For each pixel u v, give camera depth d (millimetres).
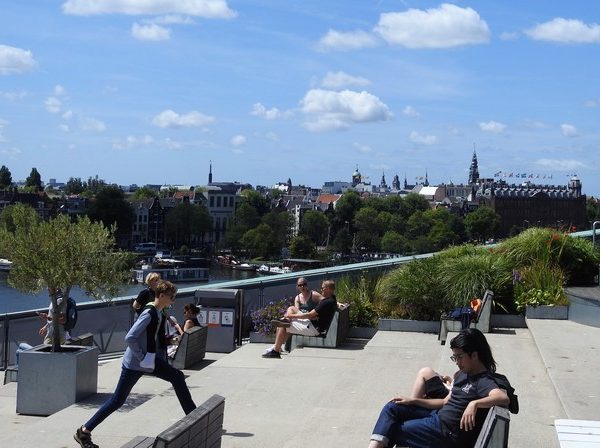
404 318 17125
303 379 12594
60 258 11906
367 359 13531
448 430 7000
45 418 11070
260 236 195250
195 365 14773
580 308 15773
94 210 185625
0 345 15641
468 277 16953
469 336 7047
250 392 11680
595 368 11383
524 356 13078
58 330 12016
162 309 9742
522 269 17828
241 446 8961
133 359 9391
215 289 17250
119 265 12484
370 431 9156
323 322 15609
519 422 8898
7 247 12172
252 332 16859
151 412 10758
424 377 7652
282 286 19109
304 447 8570
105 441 9445
